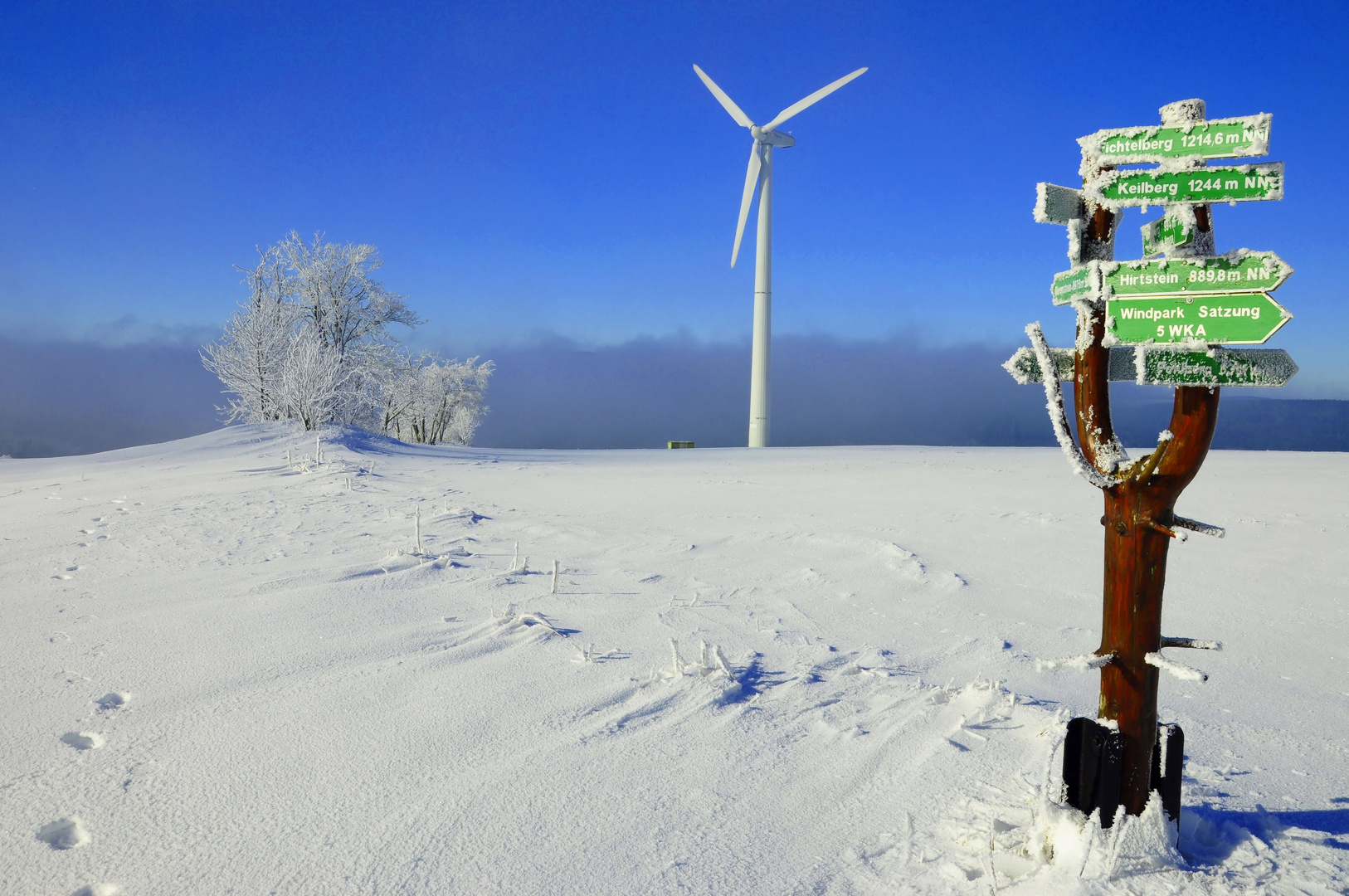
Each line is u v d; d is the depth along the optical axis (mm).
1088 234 2398
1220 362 2088
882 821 2475
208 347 29672
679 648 4332
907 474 15266
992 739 3061
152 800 2648
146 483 12547
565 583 5922
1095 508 9906
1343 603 5422
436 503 10398
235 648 4281
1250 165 2098
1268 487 11719
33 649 4266
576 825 2475
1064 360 2475
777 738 3129
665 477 14688
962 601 5562
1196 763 2887
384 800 2637
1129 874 2084
